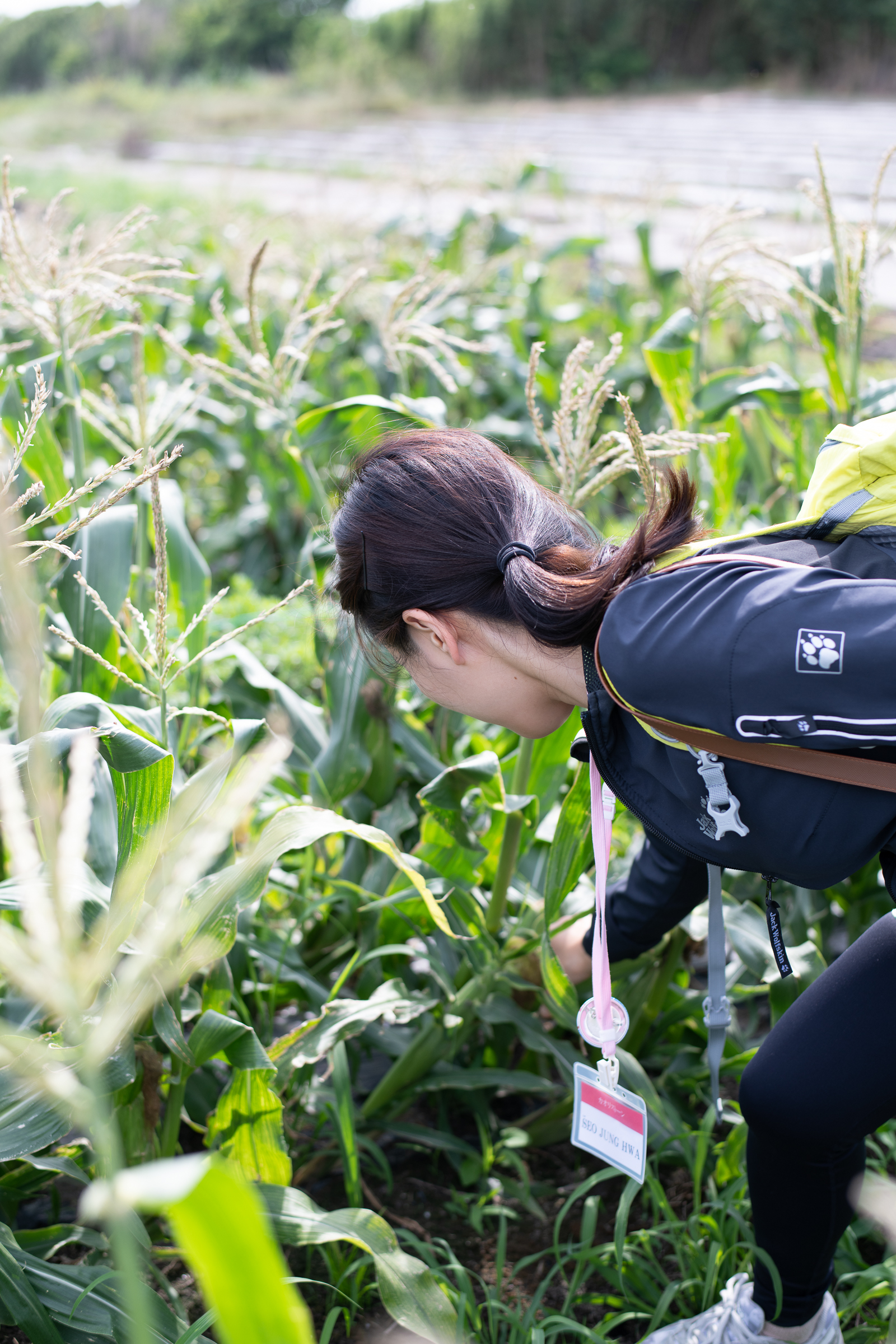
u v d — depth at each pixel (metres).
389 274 6.28
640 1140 1.56
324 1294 1.86
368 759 2.26
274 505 4.49
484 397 5.49
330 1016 1.85
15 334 4.74
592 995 1.95
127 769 1.43
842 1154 1.45
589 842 1.72
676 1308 1.83
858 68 24.69
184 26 39.25
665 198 7.80
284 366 2.64
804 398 2.92
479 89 30.14
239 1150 1.65
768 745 1.29
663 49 28.94
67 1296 1.49
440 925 1.64
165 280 5.83
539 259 7.52
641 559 1.35
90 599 2.07
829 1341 1.62
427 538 1.39
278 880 2.42
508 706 1.54
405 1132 2.03
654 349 3.00
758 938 2.06
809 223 4.99
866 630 1.18
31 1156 1.60
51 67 41.75
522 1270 1.91
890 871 1.41
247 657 2.28
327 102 29.31
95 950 1.36
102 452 4.16
